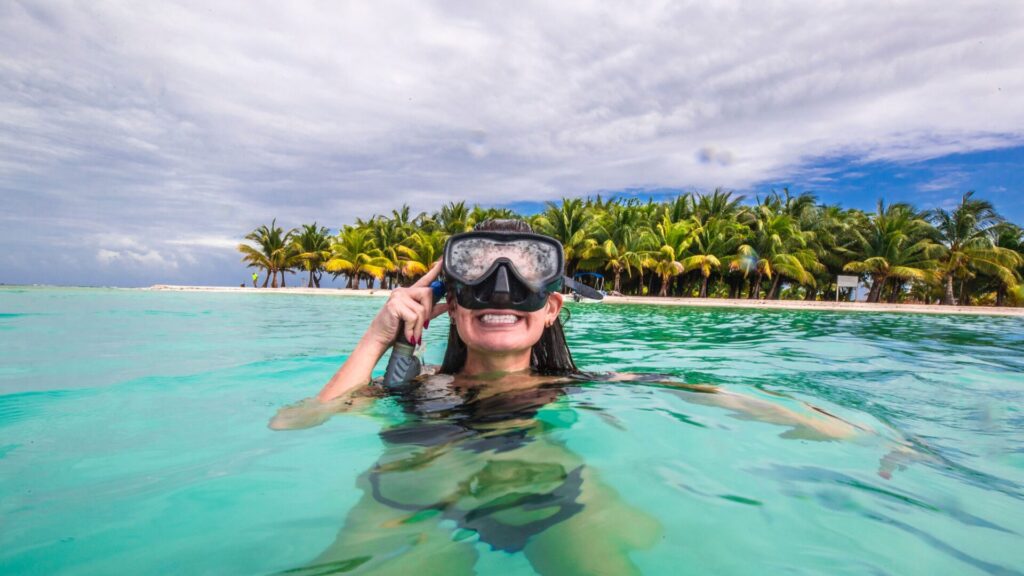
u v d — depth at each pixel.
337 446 1.52
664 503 1.17
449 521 1.09
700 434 1.63
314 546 0.99
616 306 16.28
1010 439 2.03
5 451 1.57
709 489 1.25
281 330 6.88
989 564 0.98
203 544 1.00
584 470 1.33
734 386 2.39
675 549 0.99
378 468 1.36
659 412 1.85
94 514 1.13
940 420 2.40
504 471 1.32
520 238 2.10
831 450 1.56
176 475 1.35
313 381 2.97
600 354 4.76
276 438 1.62
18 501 1.20
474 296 1.99
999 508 1.24
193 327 7.14
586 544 1.00
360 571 0.91
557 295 2.27
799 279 31.09
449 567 0.92
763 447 1.55
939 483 1.38
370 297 24.97
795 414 1.90
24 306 11.02
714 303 22.31
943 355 5.36
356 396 1.97
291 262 47.06
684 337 6.63
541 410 1.84
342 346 4.96
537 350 2.44
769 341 6.43
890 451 1.62
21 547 0.99
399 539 1.02
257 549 0.98
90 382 2.92
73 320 7.84
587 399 2.00
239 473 1.34
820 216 35.75
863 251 33.47
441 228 43.12
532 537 1.03
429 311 2.16
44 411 2.13
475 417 1.74
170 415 2.04
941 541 1.06
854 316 13.93
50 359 3.95
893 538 1.06
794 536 1.05
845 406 2.51
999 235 33.47
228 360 3.93
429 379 2.25
